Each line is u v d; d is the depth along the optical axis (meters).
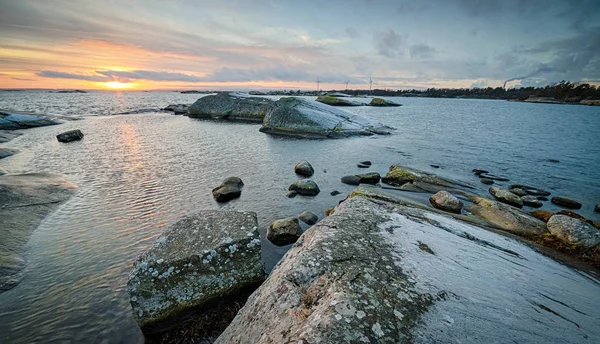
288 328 3.41
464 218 10.05
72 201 13.34
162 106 85.62
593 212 13.38
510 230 9.63
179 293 6.22
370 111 75.75
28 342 5.93
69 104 91.25
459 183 16.48
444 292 3.95
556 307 4.21
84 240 9.95
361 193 11.34
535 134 37.81
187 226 7.50
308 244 5.36
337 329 3.05
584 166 21.89
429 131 39.72
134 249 9.47
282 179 17.58
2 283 7.57
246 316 4.19
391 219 6.75
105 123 43.31
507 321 3.57
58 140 28.20
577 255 7.89
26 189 13.38
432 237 5.97
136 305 5.98
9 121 35.91
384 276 4.17
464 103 146.62
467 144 30.03
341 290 3.77
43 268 8.36
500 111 86.56
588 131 41.44
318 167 20.59
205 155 23.41
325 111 40.56
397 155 24.75
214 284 6.49
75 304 7.02
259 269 6.93
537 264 6.02
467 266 4.92
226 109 52.25
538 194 15.67
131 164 20.20
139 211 12.48
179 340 5.98
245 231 7.32
